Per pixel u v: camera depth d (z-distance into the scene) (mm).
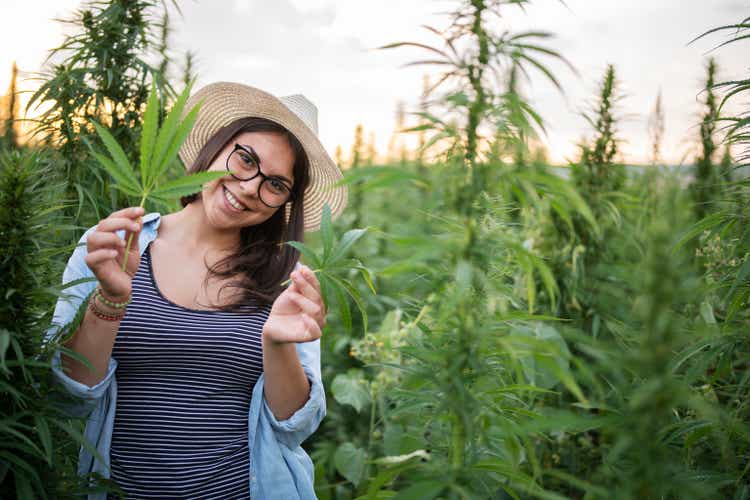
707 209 1701
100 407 1720
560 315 2117
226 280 1885
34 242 1308
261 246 1971
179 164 2787
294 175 1969
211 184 1831
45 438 1261
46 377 1418
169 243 1950
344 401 2844
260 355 1818
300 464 1876
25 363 1254
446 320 1036
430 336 1203
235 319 1830
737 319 1518
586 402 874
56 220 1927
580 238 2068
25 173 1282
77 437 1327
